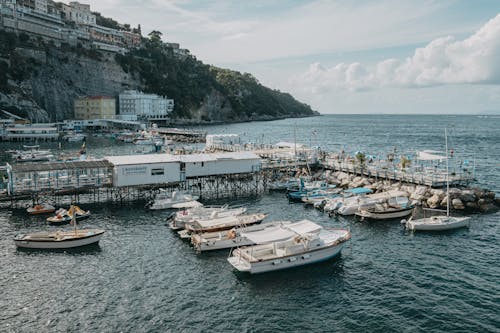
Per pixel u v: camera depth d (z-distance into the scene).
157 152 147.88
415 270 47.06
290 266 47.91
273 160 98.94
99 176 77.19
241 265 46.56
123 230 61.66
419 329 35.56
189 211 63.62
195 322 36.94
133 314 38.19
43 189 72.94
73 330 35.75
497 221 63.78
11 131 177.62
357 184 85.25
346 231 55.22
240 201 80.06
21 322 36.94
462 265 48.22
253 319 37.47
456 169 101.44
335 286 43.69
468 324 36.09
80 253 52.47
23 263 49.34
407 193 74.88
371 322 36.78
